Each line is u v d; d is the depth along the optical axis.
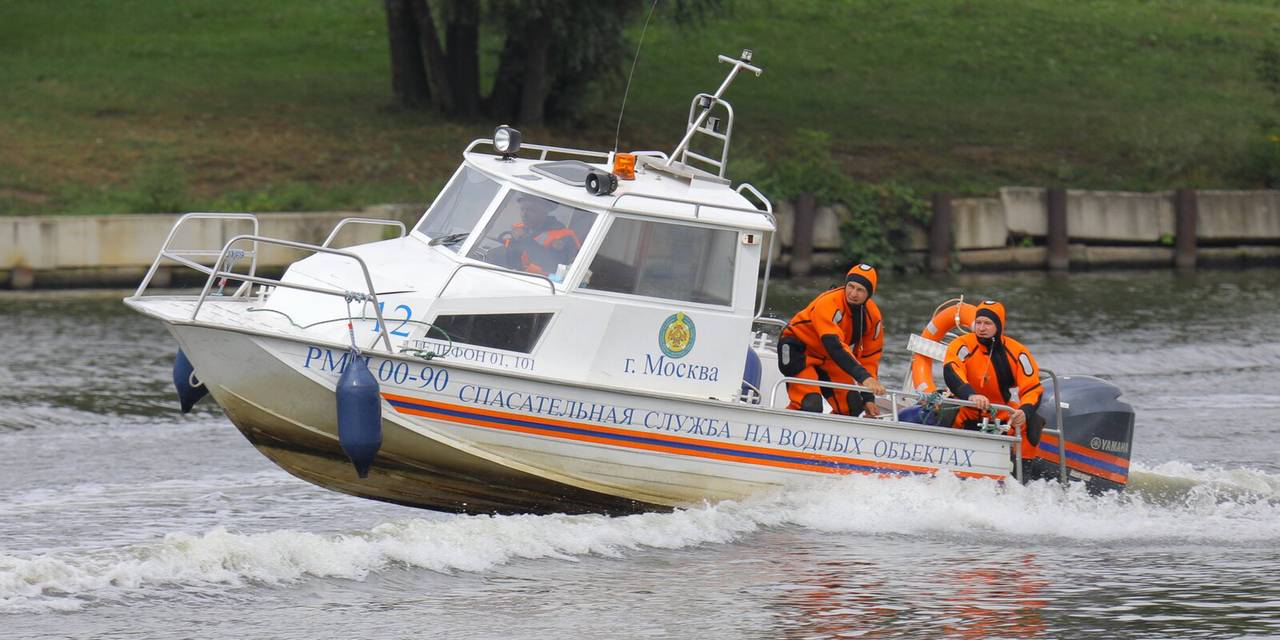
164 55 139.12
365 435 33.16
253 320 34.88
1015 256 116.19
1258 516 41.34
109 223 92.12
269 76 134.50
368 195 103.38
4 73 127.56
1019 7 177.62
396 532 34.59
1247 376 68.81
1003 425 39.47
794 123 131.88
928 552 35.88
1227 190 124.56
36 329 74.69
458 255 36.53
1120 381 67.06
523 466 35.47
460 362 34.38
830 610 30.94
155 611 29.11
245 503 41.84
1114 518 40.03
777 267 108.81
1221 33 172.00
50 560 31.22
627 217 36.00
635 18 118.69
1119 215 119.31
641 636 28.92
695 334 36.66
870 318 38.91
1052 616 30.94
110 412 54.84
